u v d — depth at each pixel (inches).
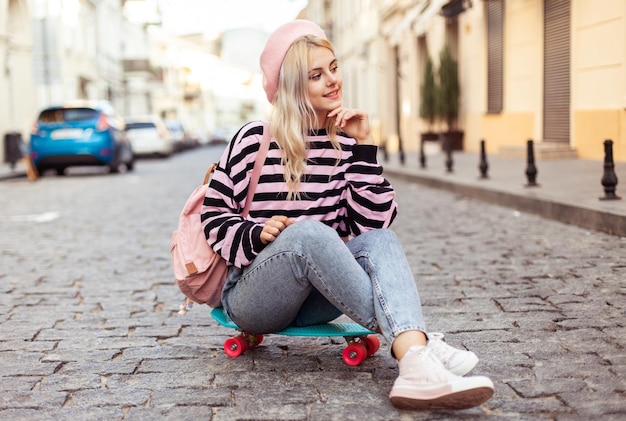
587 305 163.0
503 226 296.2
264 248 115.3
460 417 100.5
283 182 118.1
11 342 147.3
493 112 697.0
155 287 201.6
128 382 120.6
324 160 118.6
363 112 119.3
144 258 248.5
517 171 469.4
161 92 2466.8
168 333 152.2
